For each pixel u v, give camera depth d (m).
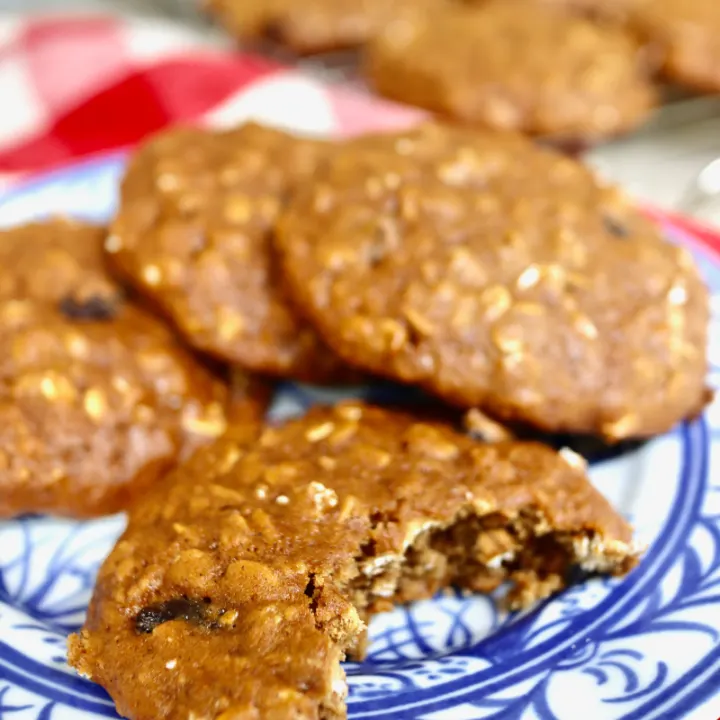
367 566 0.21
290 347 0.24
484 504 0.21
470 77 0.34
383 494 0.21
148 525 0.21
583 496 0.22
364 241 0.23
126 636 0.20
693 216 0.32
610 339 0.23
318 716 0.19
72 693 0.20
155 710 0.19
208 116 0.32
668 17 0.36
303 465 0.22
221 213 0.24
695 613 0.21
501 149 0.26
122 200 0.25
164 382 0.24
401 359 0.23
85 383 0.23
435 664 0.21
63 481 0.23
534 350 0.23
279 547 0.21
